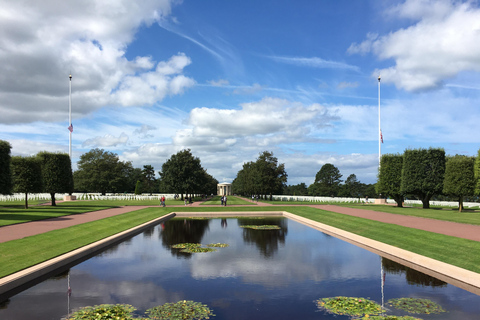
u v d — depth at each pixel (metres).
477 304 10.73
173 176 78.75
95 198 82.00
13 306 10.52
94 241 20.70
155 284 12.90
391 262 16.58
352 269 15.20
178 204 63.03
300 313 9.99
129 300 11.12
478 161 41.81
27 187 45.34
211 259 17.25
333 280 13.46
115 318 9.55
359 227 26.66
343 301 10.95
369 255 18.25
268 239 23.84
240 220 37.88
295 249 20.02
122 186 116.62
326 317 9.69
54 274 14.34
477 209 47.50
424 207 49.28
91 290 12.14
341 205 56.69
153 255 18.25
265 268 15.39
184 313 9.97
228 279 13.59
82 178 113.75
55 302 10.90
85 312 10.00
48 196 75.69
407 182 48.66
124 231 25.45
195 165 81.06
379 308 10.38
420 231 21.48
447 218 29.81
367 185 129.50
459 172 43.09
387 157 53.56
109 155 117.81
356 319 9.54
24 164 45.69
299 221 36.62
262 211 46.91
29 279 13.24
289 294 11.75
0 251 15.93
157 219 35.22
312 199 82.75
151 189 141.38
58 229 23.39
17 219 29.48
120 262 16.56
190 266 15.75
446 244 17.59
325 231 28.06
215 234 26.33
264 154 93.31
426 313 9.98
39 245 17.83
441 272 14.38
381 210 41.81
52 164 53.22
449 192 44.25
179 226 31.81
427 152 47.59
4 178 38.16
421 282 13.18
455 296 11.48
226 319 9.53
